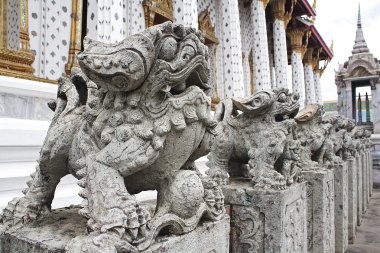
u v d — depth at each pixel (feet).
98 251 3.43
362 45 51.57
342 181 15.61
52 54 16.71
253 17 33.83
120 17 15.75
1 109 11.49
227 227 5.48
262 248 8.26
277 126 9.03
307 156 13.38
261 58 33.09
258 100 8.84
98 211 3.92
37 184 5.42
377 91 48.39
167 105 4.44
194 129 4.75
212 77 31.30
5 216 5.06
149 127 4.34
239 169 10.36
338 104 52.65
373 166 45.88
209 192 5.25
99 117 4.72
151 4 23.54
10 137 9.17
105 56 4.12
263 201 8.25
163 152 4.59
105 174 4.20
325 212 12.69
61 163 5.33
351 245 17.53
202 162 15.89
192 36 4.45
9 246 4.58
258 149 8.93
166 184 4.75
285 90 9.15
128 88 4.34
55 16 16.90
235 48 26.89
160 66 4.26
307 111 13.48
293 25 44.19
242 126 9.45
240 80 26.86
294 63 44.96
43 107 13.06
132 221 3.79
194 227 4.64
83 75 5.57
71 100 5.58
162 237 4.27
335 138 16.94
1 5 13.88
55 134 5.17
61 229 4.63
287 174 9.26
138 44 4.09
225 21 27.30
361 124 54.29
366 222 23.02
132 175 4.74
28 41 14.99
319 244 12.33
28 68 14.30
